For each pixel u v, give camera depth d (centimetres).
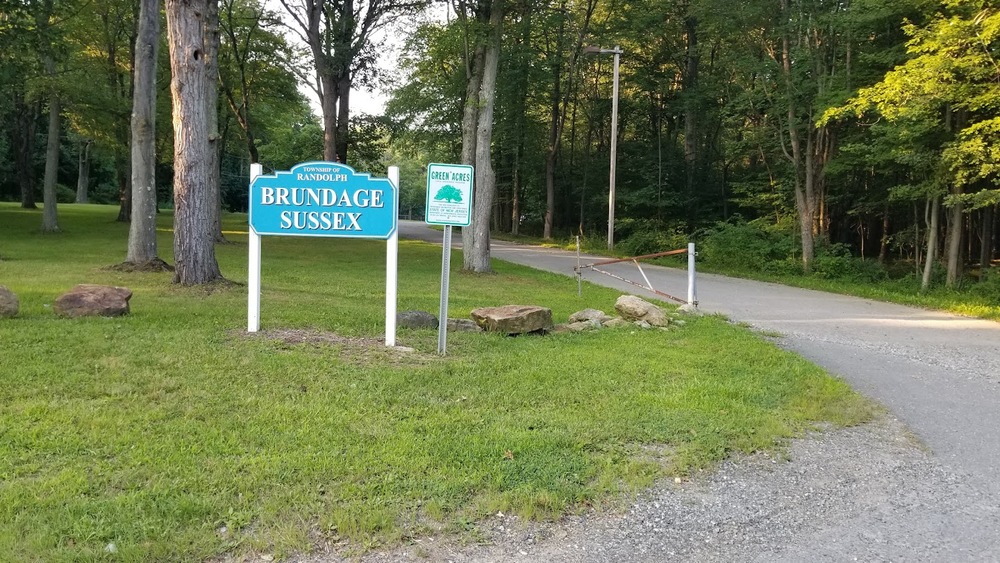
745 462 449
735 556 326
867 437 514
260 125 3684
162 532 306
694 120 3228
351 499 351
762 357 764
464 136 1792
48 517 313
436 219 695
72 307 808
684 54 3141
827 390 629
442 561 305
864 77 1842
